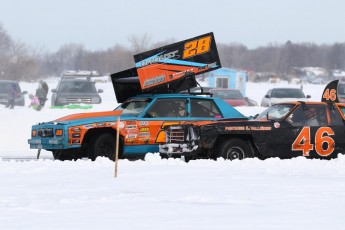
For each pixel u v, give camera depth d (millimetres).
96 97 74688
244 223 16250
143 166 29797
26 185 23688
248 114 56094
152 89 38312
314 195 20969
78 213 17812
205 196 20781
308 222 16359
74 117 36531
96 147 34438
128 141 35062
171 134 33531
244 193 21484
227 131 32469
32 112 50906
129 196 20844
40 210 18297
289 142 33250
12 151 44875
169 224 16172
